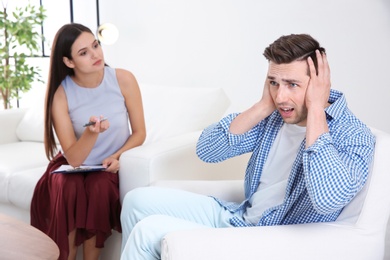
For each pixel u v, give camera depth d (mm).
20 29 3715
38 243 1618
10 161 2668
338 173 1369
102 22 3883
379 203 1444
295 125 1645
